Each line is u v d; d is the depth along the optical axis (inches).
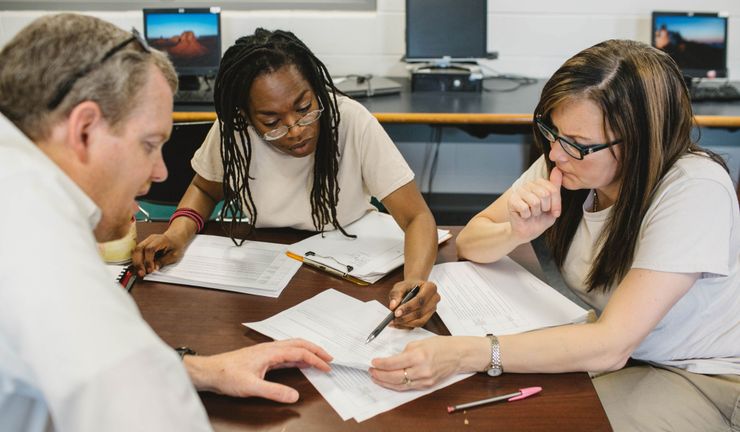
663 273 40.3
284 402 36.0
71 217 23.9
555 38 115.1
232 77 50.0
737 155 122.6
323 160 56.0
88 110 26.2
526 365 38.5
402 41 116.4
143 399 21.5
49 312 21.0
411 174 57.3
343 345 40.8
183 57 106.7
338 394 36.8
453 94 107.4
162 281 50.3
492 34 115.4
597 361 39.1
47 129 26.4
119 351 21.3
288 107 49.6
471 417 35.0
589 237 49.4
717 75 105.9
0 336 22.0
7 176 23.7
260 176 58.4
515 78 117.5
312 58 51.6
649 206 43.0
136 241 53.7
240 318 45.0
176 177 74.9
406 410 35.5
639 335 39.9
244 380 36.2
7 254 21.9
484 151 127.4
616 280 47.1
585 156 41.8
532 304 46.0
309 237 57.5
